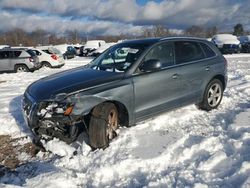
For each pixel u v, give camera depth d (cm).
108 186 383
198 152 451
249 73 1288
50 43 8494
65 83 495
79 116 454
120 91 491
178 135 519
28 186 373
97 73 530
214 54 686
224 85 711
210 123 585
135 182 385
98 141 468
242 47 3212
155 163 426
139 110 525
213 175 386
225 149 454
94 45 3984
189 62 619
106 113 473
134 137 509
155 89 544
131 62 533
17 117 684
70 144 502
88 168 424
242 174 374
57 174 396
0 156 492
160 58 569
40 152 496
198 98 640
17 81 1320
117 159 437
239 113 609
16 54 1819
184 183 372
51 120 456
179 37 629
